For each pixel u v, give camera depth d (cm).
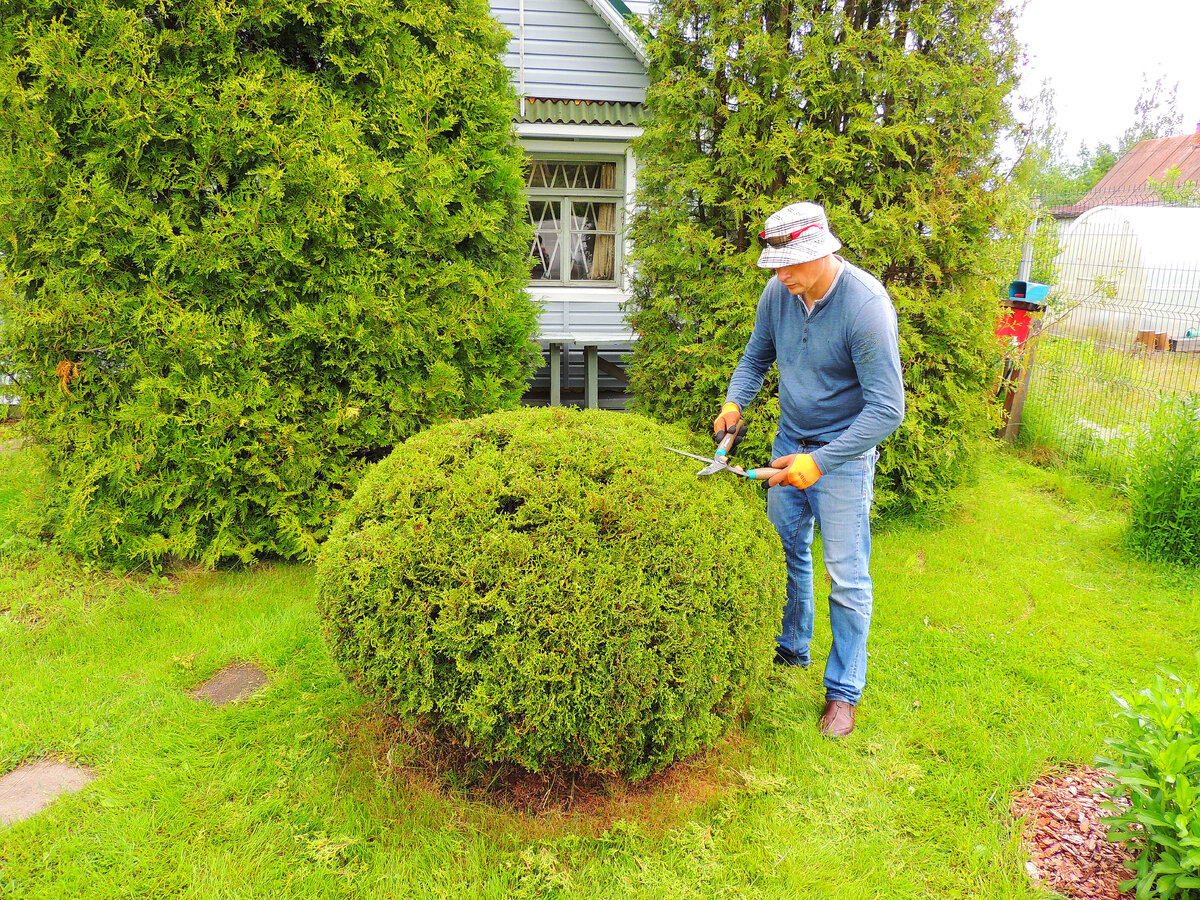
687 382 505
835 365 269
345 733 282
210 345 382
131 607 379
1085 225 1182
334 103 389
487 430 276
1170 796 203
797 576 313
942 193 454
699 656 224
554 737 220
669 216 483
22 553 411
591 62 765
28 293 391
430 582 227
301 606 383
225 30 366
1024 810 248
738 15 441
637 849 231
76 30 361
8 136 364
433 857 226
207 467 400
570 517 228
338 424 414
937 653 345
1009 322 685
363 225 403
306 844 231
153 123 367
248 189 387
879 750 276
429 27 405
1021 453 675
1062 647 354
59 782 256
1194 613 387
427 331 422
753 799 252
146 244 379
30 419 406
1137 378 633
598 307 824
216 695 311
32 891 211
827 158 438
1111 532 494
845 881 219
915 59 435
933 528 511
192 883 215
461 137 422
